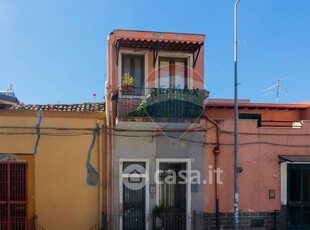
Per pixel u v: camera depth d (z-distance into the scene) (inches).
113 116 484.1
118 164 482.9
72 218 475.2
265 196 510.3
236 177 455.5
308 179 523.5
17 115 467.5
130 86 478.3
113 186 479.8
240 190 505.0
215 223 495.8
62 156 477.1
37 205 469.1
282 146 519.2
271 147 516.7
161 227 482.0
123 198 484.4
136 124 466.9
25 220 464.8
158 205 486.9
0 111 463.2
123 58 497.7
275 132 519.2
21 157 468.4
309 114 616.7
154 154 490.0
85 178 480.4
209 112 606.2
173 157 493.4
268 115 629.0
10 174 465.7
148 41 476.7
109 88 486.6
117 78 489.1
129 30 473.1
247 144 511.2
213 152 502.3
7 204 463.5
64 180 476.1
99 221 478.0
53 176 474.0
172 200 498.9
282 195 513.7
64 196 474.9
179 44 487.2
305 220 518.6
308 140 524.7
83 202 478.6
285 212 511.8
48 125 474.3
